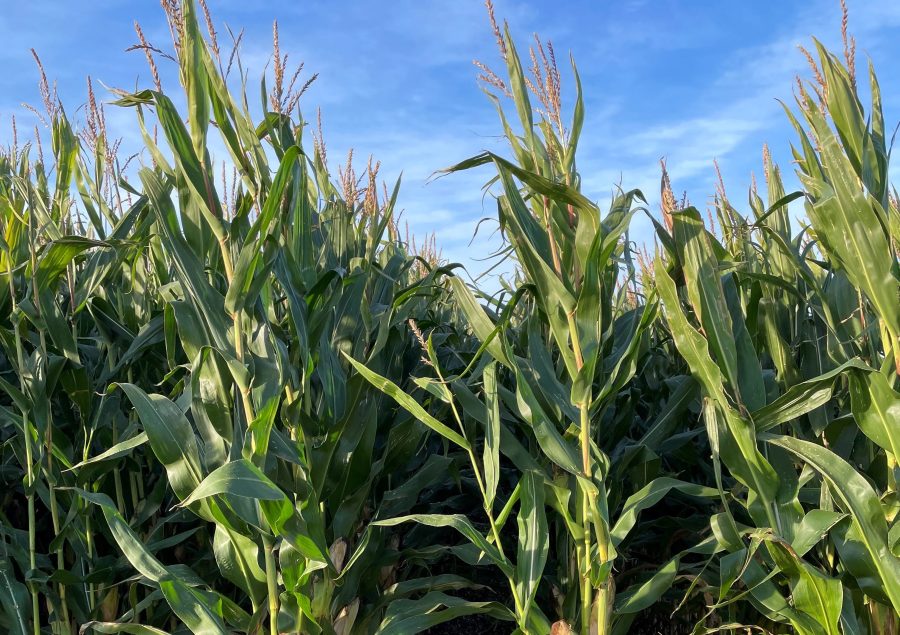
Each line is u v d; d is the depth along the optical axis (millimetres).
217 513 1958
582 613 2133
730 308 2254
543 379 2201
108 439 2730
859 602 2217
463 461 2889
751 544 1915
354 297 2529
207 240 2107
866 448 2379
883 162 2129
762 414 2066
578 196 1885
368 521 2643
